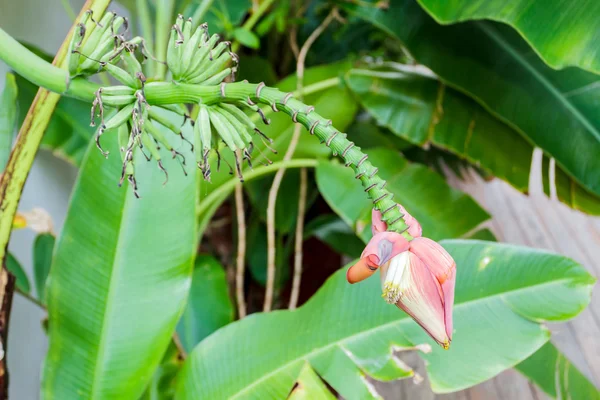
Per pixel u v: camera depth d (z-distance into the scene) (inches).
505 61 80.0
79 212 61.7
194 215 62.6
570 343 98.2
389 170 89.0
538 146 79.0
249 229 119.6
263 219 112.5
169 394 74.2
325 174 83.4
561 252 120.0
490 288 58.5
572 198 86.1
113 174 62.4
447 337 37.8
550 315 56.0
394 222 38.5
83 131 85.9
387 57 120.6
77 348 60.4
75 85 45.8
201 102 43.4
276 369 60.1
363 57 106.0
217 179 83.7
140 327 60.8
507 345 56.1
